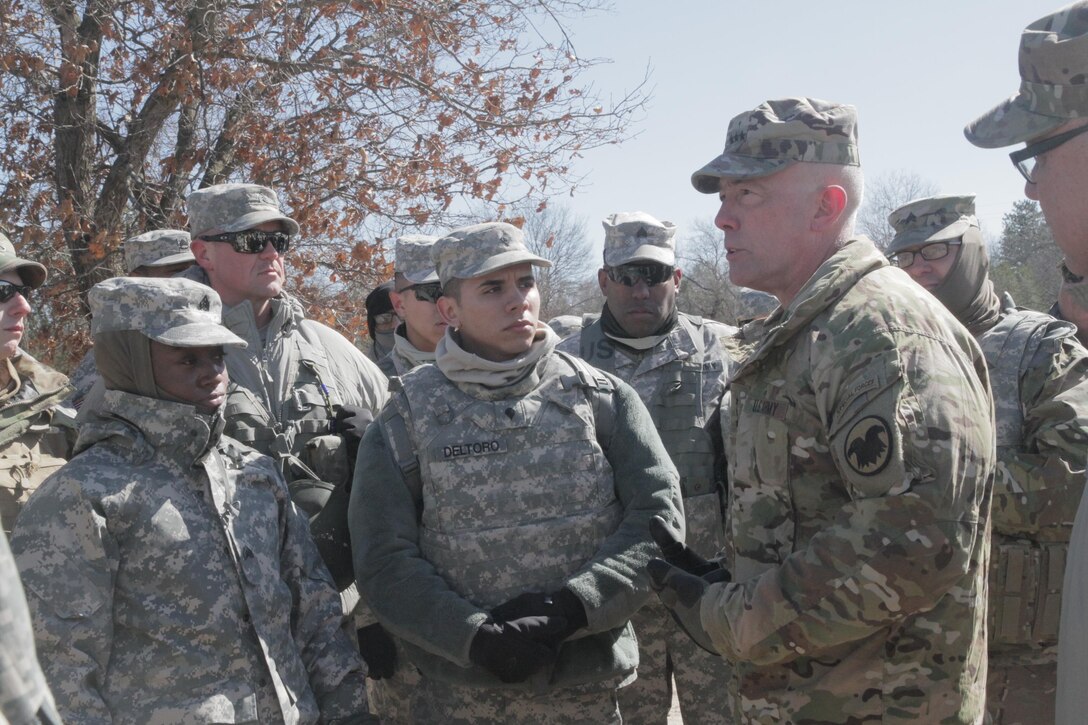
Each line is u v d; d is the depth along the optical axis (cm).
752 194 236
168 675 246
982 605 212
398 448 288
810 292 214
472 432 285
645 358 422
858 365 202
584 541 284
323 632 283
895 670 206
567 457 286
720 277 3284
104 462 255
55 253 973
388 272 1064
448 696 287
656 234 432
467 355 289
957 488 193
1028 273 2919
